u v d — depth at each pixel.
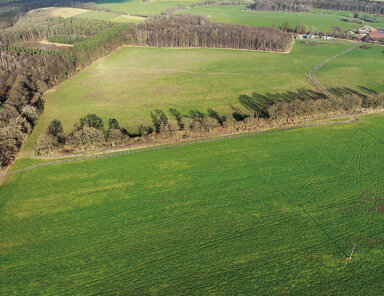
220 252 55.03
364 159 80.38
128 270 52.31
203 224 61.06
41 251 55.97
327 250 55.00
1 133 82.81
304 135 91.94
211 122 92.44
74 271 52.38
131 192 69.94
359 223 60.38
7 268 52.97
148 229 60.19
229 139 90.56
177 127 94.75
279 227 59.84
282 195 68.06
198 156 82.69
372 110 106.50
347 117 102.50
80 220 62.53
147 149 86.19
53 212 64.62
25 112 99.06
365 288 48.47
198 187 71.06
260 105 113.56
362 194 67.94
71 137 85.62
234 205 65.56
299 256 53.97
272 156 82.06
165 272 51.78
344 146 86.12
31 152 85.38
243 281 50.03
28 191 70.69
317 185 70.94
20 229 60.56
